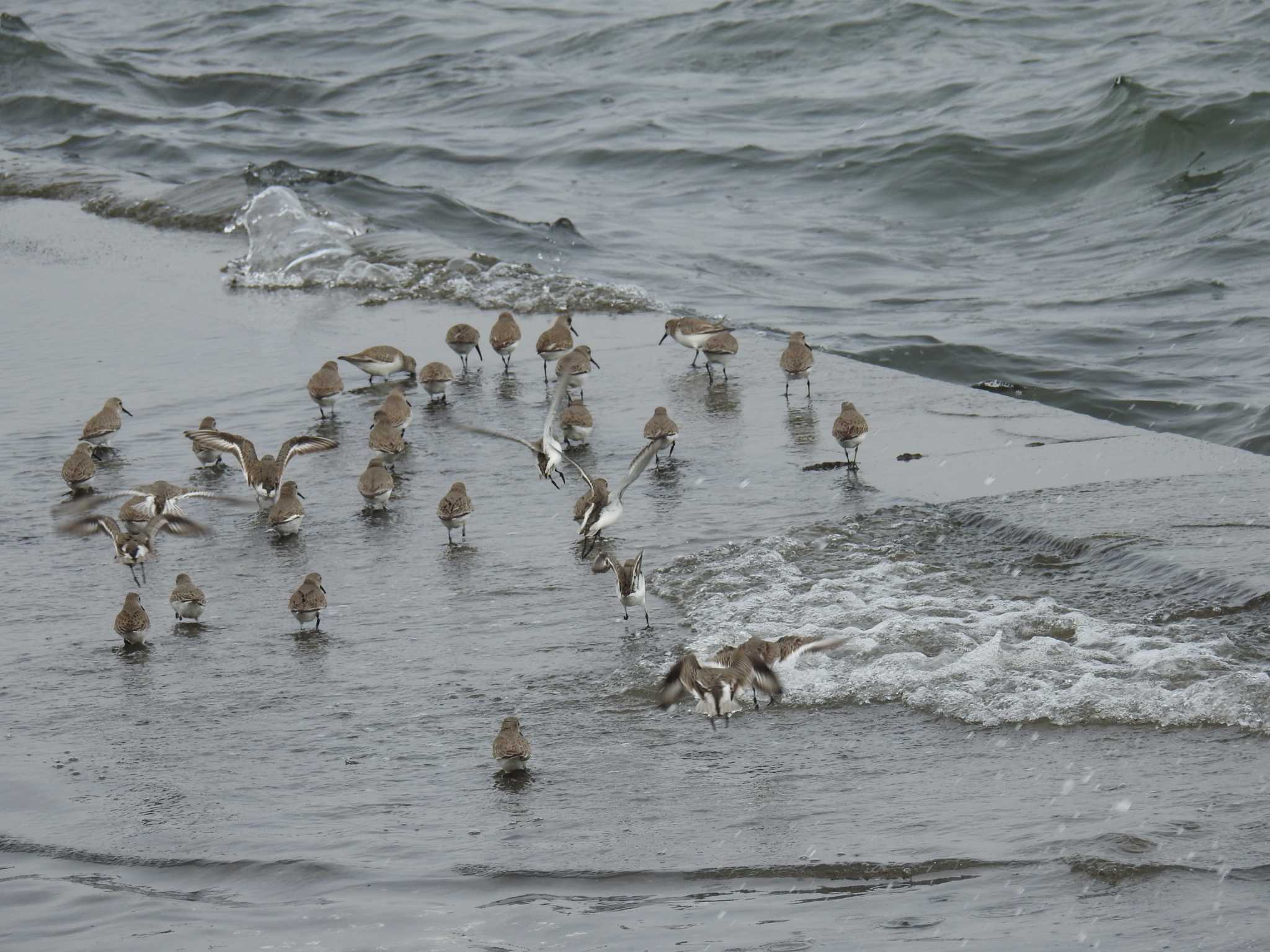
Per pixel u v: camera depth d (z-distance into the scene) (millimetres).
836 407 21375
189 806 11539
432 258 30844
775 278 32250
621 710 12836
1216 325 26969
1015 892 9523
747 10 62344
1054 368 25062
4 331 27562
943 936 9078
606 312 27578
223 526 18250
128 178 40531
